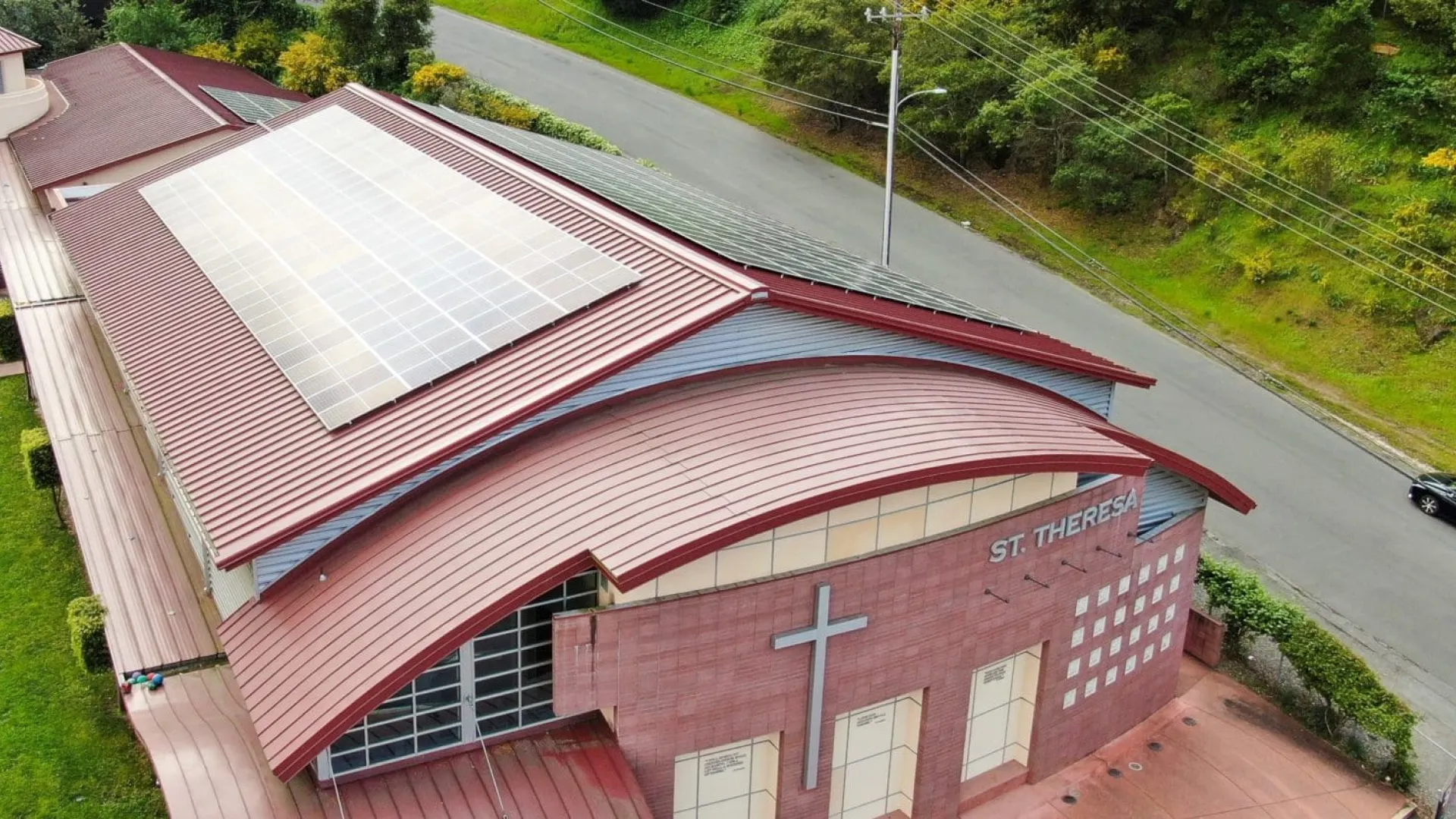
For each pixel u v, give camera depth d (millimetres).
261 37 72125
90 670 27156
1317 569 37344
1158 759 30062
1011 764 29219
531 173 34156
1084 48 59625
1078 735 29641
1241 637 34062
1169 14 60531
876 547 24281
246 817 20797
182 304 31688
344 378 26094
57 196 48219
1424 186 50531
